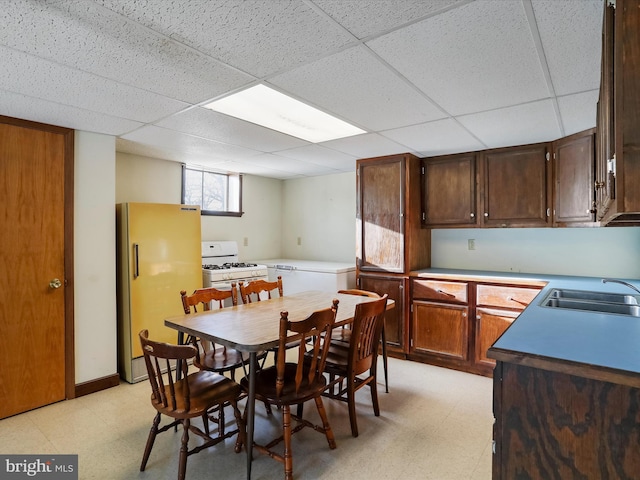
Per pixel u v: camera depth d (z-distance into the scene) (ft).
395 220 11.91
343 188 15.60
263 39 4.94
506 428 4.04
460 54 5.34
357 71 5.90
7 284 8.07
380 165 12.18
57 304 8.79
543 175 10.16
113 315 9.79
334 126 9.00
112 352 9.79
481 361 10.52
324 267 13.39
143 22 4.53
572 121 8.32
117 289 10.42
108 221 9.66
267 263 15.06
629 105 3.12
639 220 4.80
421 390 9.57
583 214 9.00
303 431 7.59
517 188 10.53
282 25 4.62
